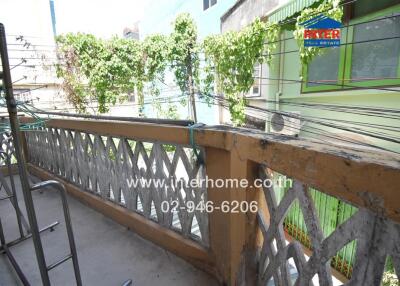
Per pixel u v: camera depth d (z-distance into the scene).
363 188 0.66
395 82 3.30
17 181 3.80
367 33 3.57
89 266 1.85
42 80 6.80
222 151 1.39
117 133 2.12
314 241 0.89
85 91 6.88
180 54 6.70
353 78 3.83
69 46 6.49
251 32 4.32
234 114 5.21
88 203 2.79
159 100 7.70
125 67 6.73
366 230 0.68
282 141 0.98
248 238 1.28
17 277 1.77
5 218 2.68
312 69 4.48
